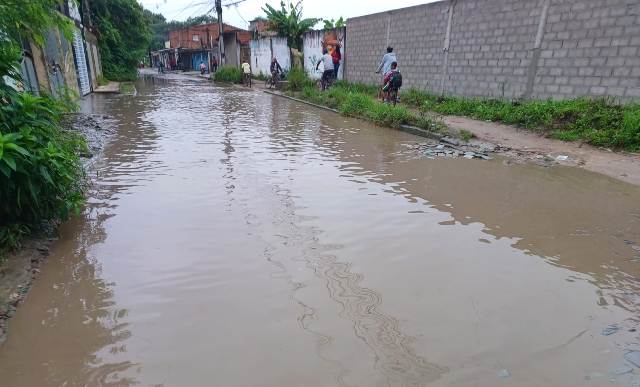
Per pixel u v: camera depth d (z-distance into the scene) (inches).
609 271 143.6
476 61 486.9
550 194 221.0
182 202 201.3
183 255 149.5
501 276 138.9
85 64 735.7
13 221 155.6
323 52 789.9
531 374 95.8
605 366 98.8
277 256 149.3
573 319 116.8
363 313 117.4
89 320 114.3
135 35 1293.1
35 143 151.3
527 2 415.2
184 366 97.1
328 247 157.0
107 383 92.4
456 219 186.5
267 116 507.5
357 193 218.7
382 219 184.7
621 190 227.1
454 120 430.9
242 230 170.4
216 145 331.0
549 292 130.0
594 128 323.0
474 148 327.3
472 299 125.2
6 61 157.2
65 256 148.9
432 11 545.0
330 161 285.0
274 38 1083.3
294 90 796.0
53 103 183.0
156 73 1948.8
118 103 622.2
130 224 175.5
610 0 342.0
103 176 241.9
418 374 95.1
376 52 682.2
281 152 309.7
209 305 120.4
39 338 107.6
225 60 1540.4
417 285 132.2
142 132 383.9
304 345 104.1
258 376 94.0
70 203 167.6
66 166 171.8
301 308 119.3
